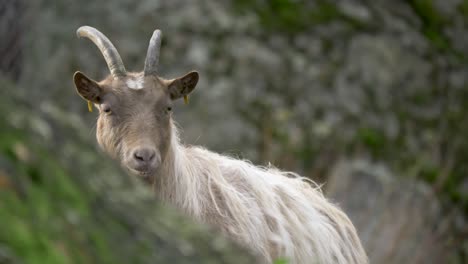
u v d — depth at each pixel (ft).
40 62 164.96
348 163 155.63
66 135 25.27
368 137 172.45
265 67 176.04
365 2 204.85
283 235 77.71
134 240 23.41
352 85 183.01
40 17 170.19
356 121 175.83
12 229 19.77
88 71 171.22
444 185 168.76
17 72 117.50
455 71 203.51
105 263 21.59
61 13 174.91
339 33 191.42
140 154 70.54
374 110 181.37
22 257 19.43
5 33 115.55
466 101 200.34
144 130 72.43
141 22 177.88
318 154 161.89
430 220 144.56
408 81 192.54
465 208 165.78
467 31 217.56
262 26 184.14
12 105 23.73
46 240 20.39
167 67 172.96
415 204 144.66
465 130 193.67
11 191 20.81
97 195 23.82
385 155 172.04
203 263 24.90
